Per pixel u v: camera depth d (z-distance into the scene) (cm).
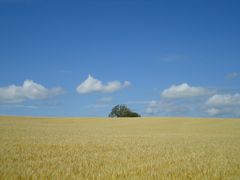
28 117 8719
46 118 8631
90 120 8456
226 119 8219
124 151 2098
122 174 1215
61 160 1584
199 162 1612
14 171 1188
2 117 8406
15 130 4269
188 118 8575
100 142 2712
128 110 12544
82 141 2733
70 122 7819
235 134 4738
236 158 1844
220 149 2388
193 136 4075
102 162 1547
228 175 1277
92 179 1129
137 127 6656
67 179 1107
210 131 5603
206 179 1170
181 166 1439
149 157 1783
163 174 1218
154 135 4172
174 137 3775
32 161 1513
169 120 8225
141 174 1225
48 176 1134
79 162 1520
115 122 8006
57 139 2859
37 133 3766
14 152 1842
